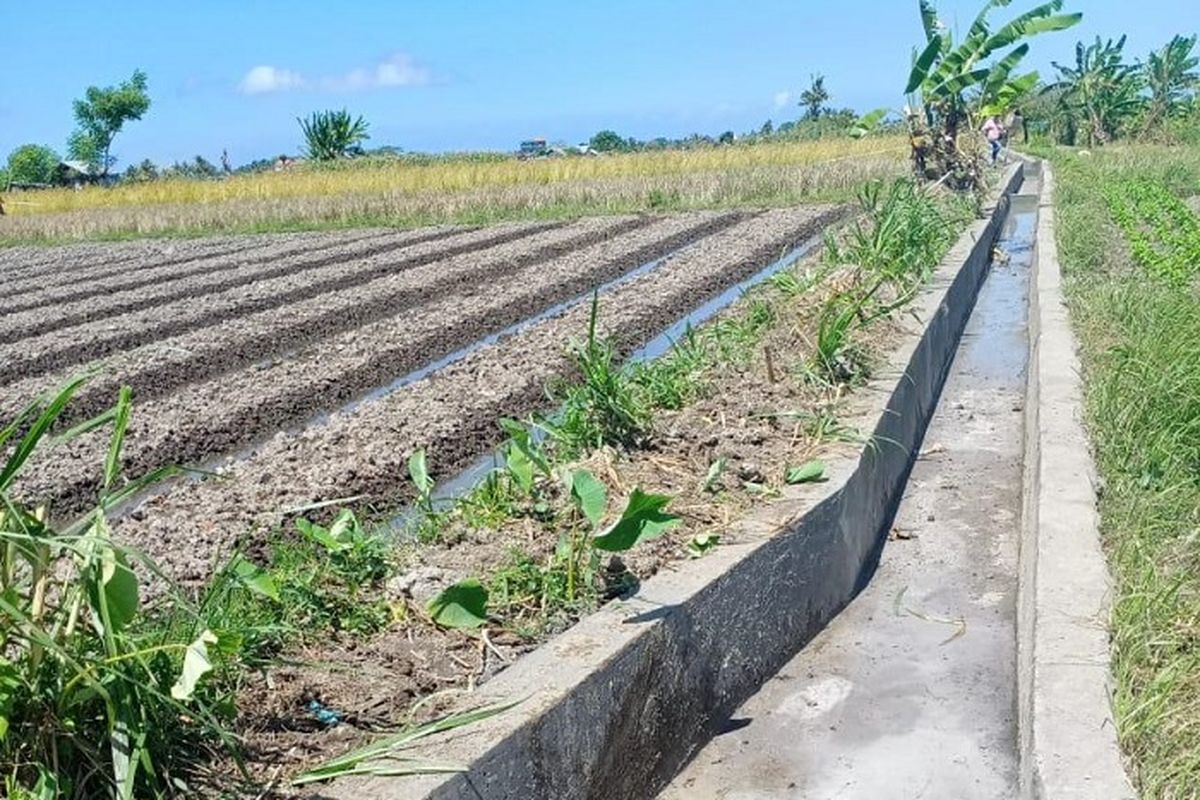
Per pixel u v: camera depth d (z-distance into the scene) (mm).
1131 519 5246
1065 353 8477
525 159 39219
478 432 8625
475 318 13562
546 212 28266
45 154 72125
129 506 7523
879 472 6707
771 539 5168
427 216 29172
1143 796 3285
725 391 7387
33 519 3371
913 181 17156
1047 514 5293
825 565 5660
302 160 54062
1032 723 3680
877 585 6176
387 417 8938
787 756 4613
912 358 8266
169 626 3863
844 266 10461
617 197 28750
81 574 3293
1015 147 52844
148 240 29922
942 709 4879
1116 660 4016
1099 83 53812
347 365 11250
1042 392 7418
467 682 4012
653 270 16625
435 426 8609
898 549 6621
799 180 28266
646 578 4777
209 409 9742
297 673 3967
